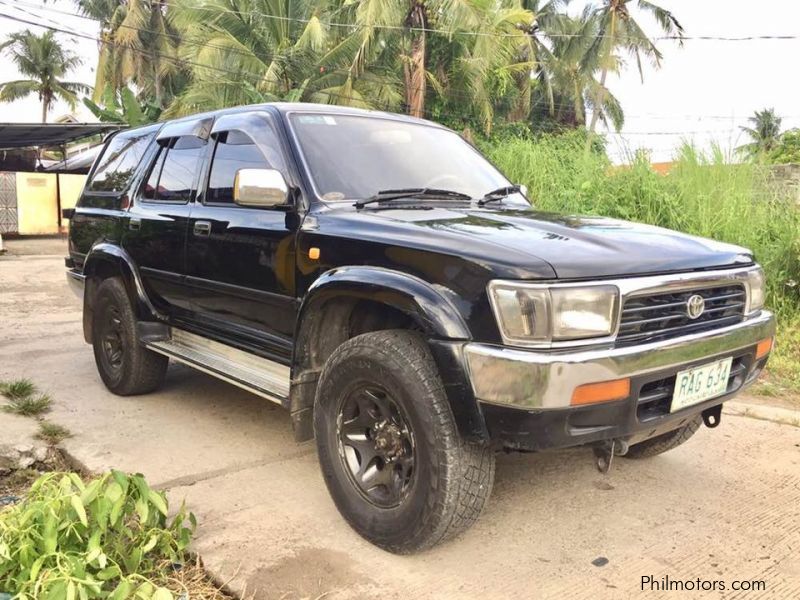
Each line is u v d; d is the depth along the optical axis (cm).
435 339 249
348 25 2089
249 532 296
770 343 320
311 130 355
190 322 412
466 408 244
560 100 3275
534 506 325
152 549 266
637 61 3086
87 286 499
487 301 241
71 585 209
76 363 570
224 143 391
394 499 275
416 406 256
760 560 281
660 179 820
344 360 283
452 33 2059
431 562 275
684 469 371
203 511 315
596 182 862
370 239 283
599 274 247
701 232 735
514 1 2634
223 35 2006
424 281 259
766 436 421
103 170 528
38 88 4172
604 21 2958
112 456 375
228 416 443
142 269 438
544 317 236
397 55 2144
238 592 253
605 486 348
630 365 244
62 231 1903
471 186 384
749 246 712
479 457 257
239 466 365
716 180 783
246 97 1969
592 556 282
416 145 392
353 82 2000
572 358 234
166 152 447
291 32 2127
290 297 321
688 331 273
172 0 2397
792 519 316
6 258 1385
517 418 235
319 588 257
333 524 305
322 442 299
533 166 932
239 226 350
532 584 261
